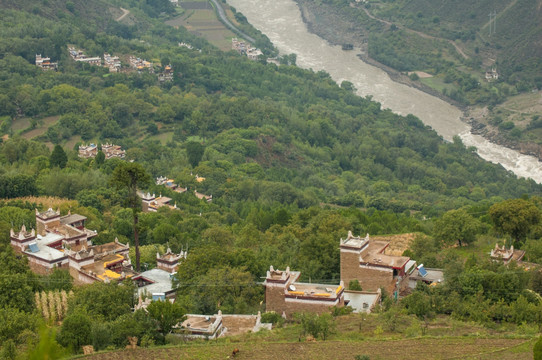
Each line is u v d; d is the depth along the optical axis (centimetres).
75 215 16325
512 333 9756
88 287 11412
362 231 17712
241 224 19588
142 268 14188
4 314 10262
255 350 9231
